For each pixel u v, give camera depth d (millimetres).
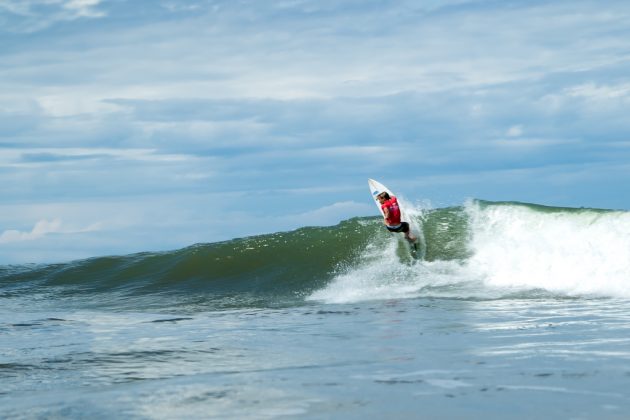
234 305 55875
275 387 15789
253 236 75938
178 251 79562
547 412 12383
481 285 54656
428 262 62031
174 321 41156
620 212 58344
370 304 47969
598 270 53594
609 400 13234
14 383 19266
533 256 57719
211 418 12883
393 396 14188
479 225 64375
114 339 30203
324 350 24203
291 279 65438
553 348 21891
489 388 14805
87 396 15805
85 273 77938
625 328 28234
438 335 27969
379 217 74625
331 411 13008
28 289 73875
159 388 16406
